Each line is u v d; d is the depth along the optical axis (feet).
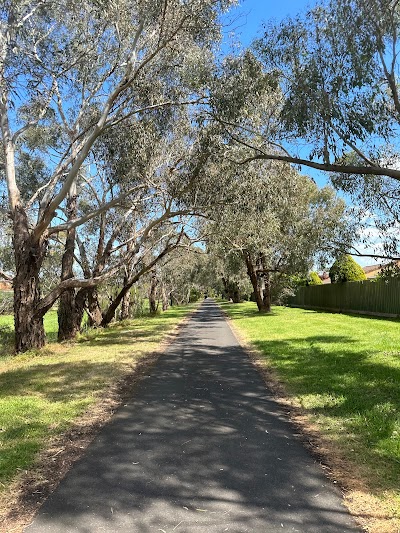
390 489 13.19
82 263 70.08
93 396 24.89
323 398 23.57
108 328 73.26
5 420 20.16
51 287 77.20
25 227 44.91
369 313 85.76
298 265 81.15
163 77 40.01
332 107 25.88
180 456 16.01
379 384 25.86
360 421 19.34
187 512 11.99
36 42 38.17
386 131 28.14
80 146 47.44
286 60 27.86
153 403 23.67
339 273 99.35
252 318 86.99
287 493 13.06
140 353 42.39
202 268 168.14
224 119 34.24
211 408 22.54
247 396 24.99
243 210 50.98
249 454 16.20
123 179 49.29
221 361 37.45
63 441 17.69
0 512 12.14
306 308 129.49
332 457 15.80
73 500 12.71
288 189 55.93
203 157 42.22
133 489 13.37
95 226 72.28
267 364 34.68
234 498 12.76
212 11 33.78
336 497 12.80
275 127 32.04
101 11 35.42
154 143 46.44
